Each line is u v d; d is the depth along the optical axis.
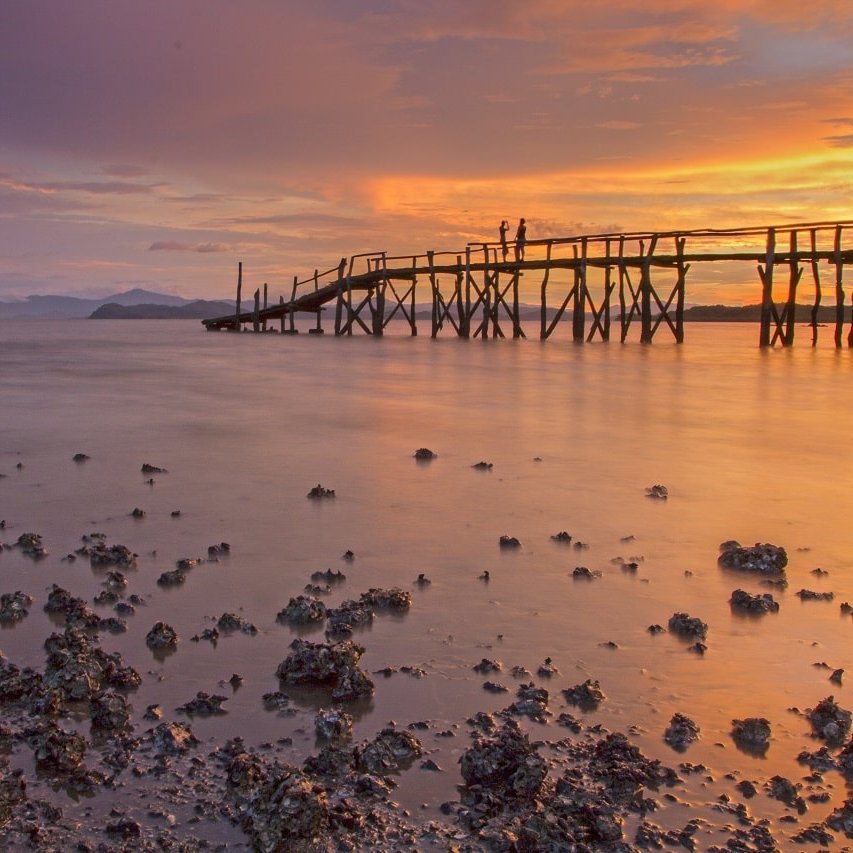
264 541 8.92
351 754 4.91
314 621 6.80
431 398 22.44
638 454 14.11
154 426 16.80
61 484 11.43
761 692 5.74
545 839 4.22
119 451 13.92
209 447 14.40
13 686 5.64
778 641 6.54
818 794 4.61
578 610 7.11
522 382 27.20
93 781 4.69
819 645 6.48
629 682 5.85
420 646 6.38
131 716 5.38
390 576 7.90
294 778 4.41
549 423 17.72
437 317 60.38
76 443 14.68
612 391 24.48
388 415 18.84
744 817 4.42
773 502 10.79
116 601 7.20
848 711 5.42
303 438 15.47
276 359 39.22
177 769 4.82
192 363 36.50
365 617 6.78
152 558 8.33
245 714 5.43
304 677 5.84
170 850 4.16
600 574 7.99
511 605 7.20
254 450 14.16
